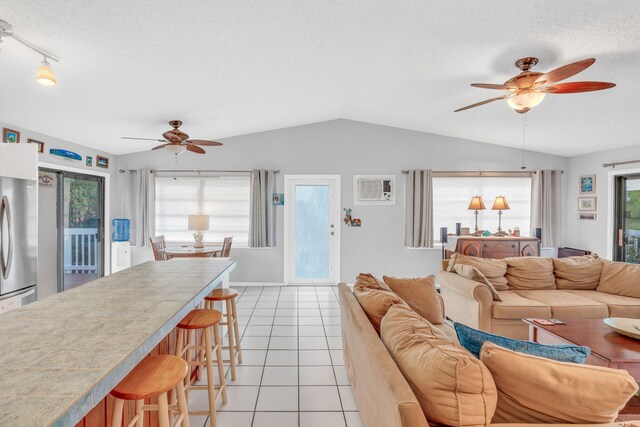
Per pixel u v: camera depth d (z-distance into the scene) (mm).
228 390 2545
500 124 4879
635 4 2168
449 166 5883
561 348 1431
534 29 2535
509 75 3422
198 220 5344
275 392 2520
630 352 2225
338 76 3650
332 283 5973
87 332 1301
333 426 2131
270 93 4020
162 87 3393
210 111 4348
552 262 3971
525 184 5926
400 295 2900
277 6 2303
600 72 3057
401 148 5883
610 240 5203
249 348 3301
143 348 1219
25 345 1179
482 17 2453
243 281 5879
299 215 5949
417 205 5711
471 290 3318
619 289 3609
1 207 2783
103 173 5500
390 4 2334
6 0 1896
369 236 5895
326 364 2965
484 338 1524
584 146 5250
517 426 1249
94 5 2035
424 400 1267
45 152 4301
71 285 4859
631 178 5016
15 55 2469
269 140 5844
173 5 2148
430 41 2834
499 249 5066
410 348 1459
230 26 2480
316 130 5855
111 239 5680
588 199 5562
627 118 4047
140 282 2148
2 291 2795
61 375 976
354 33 2715
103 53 2592
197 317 2102
